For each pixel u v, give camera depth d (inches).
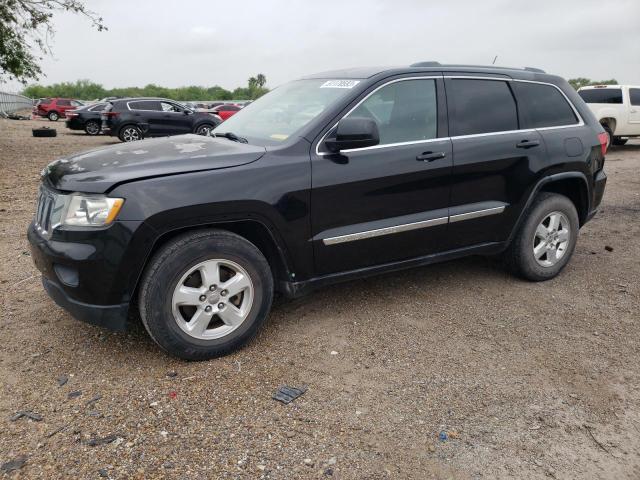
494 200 169.3
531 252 180.9
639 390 121.1
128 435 102.4
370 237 147.0
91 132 938.7
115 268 116.6
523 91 179.0
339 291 176.1
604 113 614.9
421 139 154.9
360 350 137.1
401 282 185.2
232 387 119.2
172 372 124.5
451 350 137.9
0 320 149.9
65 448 98.7
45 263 123.9
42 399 113.6
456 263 205.8
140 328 146.1
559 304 168.6
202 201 120.7
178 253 120.5
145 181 118.2
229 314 130.2
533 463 97.6
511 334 147.5
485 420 109.4
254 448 99.7
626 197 344.2
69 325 147.0
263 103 174.7
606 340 144.6
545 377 125.7
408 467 96.0
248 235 137.9
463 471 95.3
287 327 149.6
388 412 111.5
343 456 98.3
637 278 193.0
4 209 289.0
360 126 131.4
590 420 110.2
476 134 164.7
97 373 123.8
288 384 121.0
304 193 134.6
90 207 116.3
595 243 239.0
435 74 161.3
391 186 147.8
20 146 669.3
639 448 102.3
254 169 129.0
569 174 183.2
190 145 142.3
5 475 91.5
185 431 104.1
